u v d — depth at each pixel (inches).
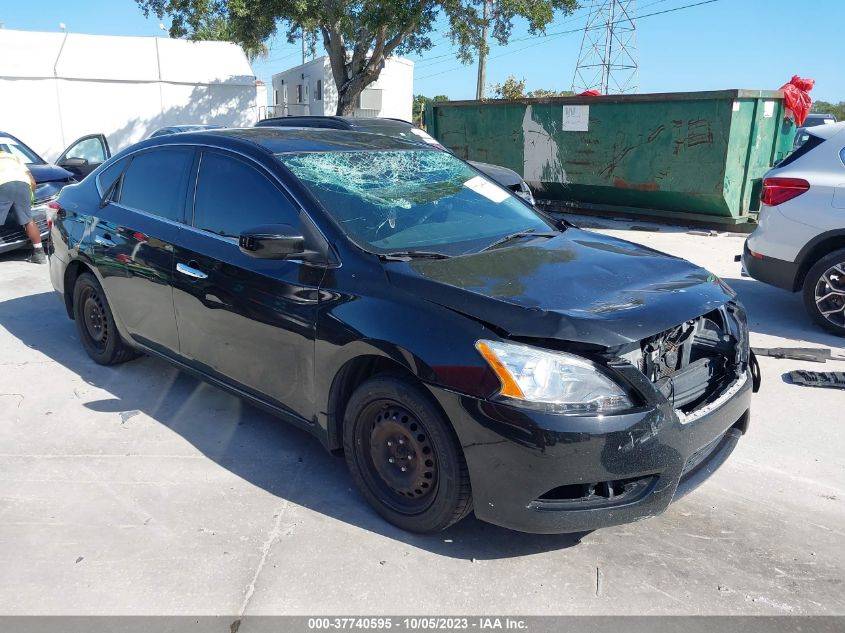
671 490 113.8
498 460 108.0
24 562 116.7
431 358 112.0
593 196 489.7
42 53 847.1
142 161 181.0
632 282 127.5
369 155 160.9
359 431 128.6
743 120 411.5
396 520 126.2
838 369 204.8
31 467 147.3
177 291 160.4
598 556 120.2
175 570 115.2
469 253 136.3
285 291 135.2
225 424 167.8
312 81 1237.7
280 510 132.8
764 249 242.4
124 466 148.0
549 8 716.7
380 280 124.0
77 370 200.4
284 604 107.8
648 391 109.2
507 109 513.3
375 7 668.7
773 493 140.9
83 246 190.2
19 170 325.1
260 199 146.6
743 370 134.0
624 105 446.6
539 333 107.7
